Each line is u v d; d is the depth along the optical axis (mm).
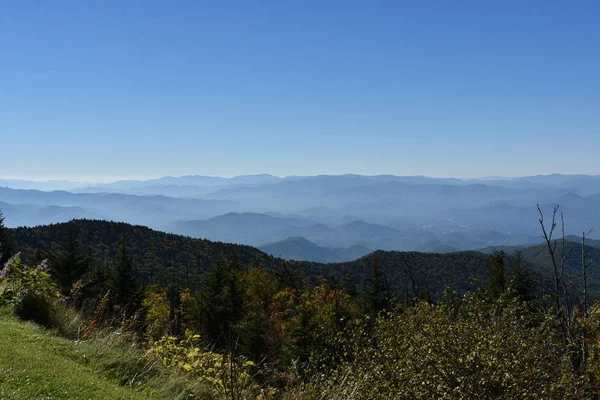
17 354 3861
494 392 4672
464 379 4742
